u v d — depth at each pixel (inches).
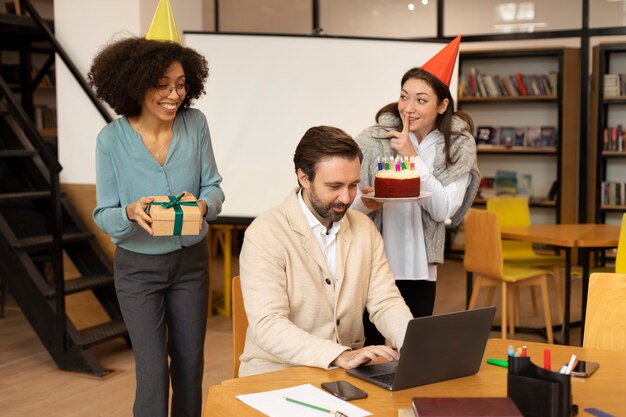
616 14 285.7
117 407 140.0
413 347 65.1
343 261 83.3
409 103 98.7
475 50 297.1
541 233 178.5
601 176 288.2
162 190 103.7
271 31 268.1
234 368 88.8
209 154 110.2
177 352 109.0
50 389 150.2
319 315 82.1
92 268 181.5
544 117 306.3
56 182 155.9
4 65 283.9
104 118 173.6
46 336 162.7
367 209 99.7
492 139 308.7
